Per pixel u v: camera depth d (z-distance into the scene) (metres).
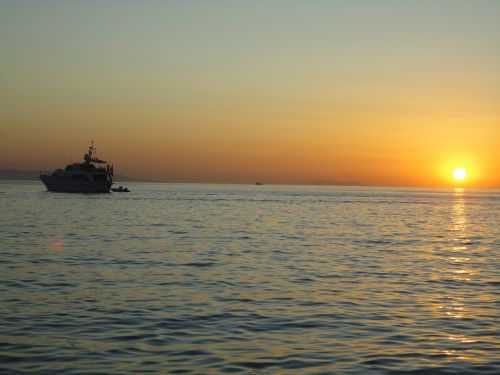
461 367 17.91
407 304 27.02
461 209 142.75
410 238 61.75
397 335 21.55
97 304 26.17
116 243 51.91
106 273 34.84
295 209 127.62
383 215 109.12
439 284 32.53
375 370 17.61
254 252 46.66
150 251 46.22
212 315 24.39
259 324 23.00
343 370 17.59
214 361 18.34
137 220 83.50
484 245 55.25
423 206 160.00
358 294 29.33
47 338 20.67
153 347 19.77
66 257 41.91
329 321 23.59
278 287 31.05
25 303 26.22
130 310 25.06
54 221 79.12
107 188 185.12
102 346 19.80
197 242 53.88
